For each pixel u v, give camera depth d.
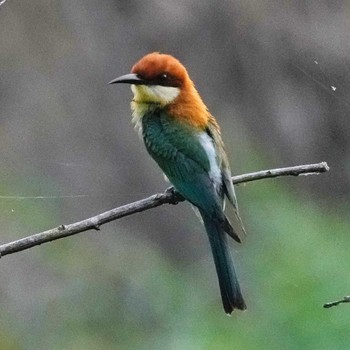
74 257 15.66
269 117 17.55
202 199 9.36
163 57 9.95
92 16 17.84
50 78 17.67
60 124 17.48
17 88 17.59
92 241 16.17
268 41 17.55
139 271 15.52
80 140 17.44
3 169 17.05
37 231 15.91
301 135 17.33
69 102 17.58
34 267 15.35
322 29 17.34
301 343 11.96
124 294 14.94
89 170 17.23
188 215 16.84
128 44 17.77
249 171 17.05
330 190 16.42
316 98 17.39
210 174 9.48
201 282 14.98
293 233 13.98
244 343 12.24
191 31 17.75
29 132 17.39
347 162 16.86
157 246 16.69
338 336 11.85
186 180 9.51
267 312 12.51
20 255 15.39
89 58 17.72
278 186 15.62
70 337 14.62
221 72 17.75
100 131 17.50
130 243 16.52
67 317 14.87
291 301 12.35
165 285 14.81
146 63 9.89
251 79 17.67
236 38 17.67
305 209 15.23
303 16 17.47
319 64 17.36
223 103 17.69
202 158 9.57
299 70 17.45
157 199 8.86
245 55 17.64
